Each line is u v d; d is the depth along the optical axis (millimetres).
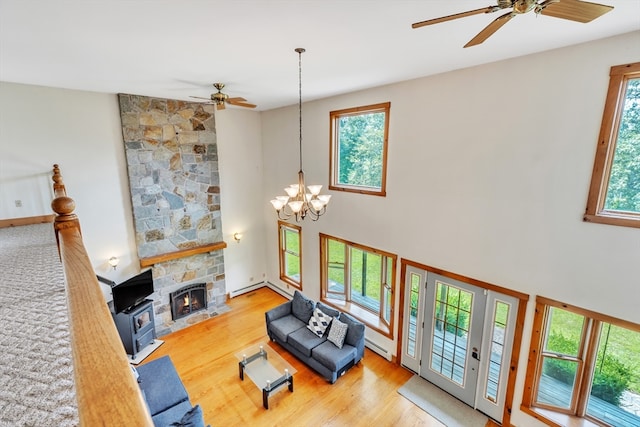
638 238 2709
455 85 3729
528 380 3545
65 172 4809
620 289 2844
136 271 5680
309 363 4789
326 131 5523
